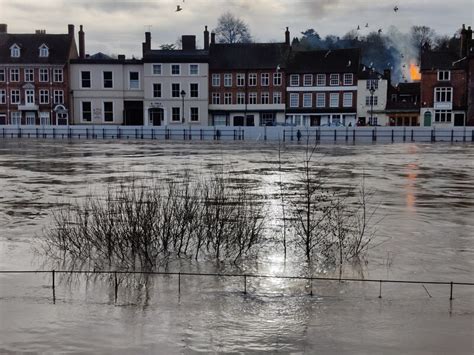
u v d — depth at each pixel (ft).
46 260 37.76
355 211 57.77
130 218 40.24
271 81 274.36
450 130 223.51
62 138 243.81
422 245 43.11
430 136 225.15
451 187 77.92
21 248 41.14
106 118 273.95
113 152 148.36
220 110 276.00
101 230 44.04
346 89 271.90
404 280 34.32
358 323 27.45
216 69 274.77
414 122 270.87
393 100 302.25
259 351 24.32
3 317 27.86
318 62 275.80
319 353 24.14
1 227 48.70
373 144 201.46
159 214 44.98
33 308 29.09
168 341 25.22
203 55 269.85
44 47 269.64
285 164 111.86
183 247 40.29
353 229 48.57
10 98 270.46
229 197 63.93
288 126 241.14
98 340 25.29
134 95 272.92
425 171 100.48
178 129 240.73
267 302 30.25
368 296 31.35
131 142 210.38
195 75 270.26
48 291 31.71
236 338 25.63
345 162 119.03
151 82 270.05
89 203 58.23
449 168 106.32
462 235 46.78
